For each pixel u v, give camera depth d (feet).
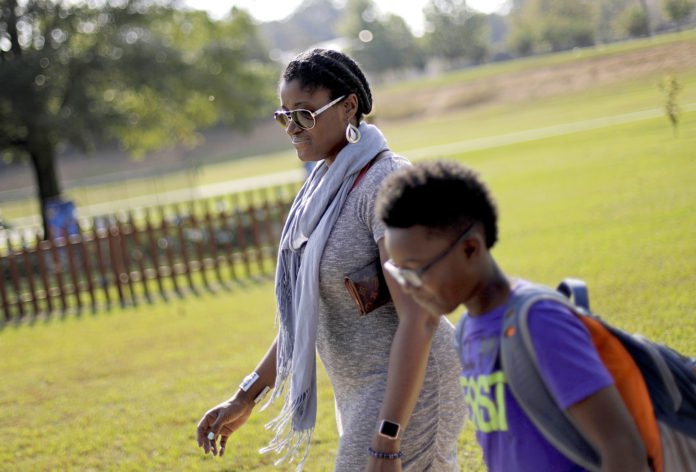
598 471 6.59
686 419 7.02
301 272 10.72
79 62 84.58
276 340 11.91
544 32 284.41
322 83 10.44
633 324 23.41
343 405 10.72
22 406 26.58
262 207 50.31
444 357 10.24
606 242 36.29
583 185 55.26
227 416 11.71
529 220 46.29
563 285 7.38
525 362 6.58
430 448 10.29
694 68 153.38
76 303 45.44
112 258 45.62
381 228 9.77
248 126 107.76
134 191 165.89
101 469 19.62
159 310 41.29
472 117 205.87
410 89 262.88
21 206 161.79
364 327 10.34
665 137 71.97
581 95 178.29
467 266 6.94
